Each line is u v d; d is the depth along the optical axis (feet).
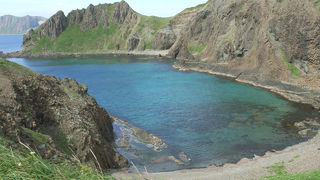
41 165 26.89
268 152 141.59
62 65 523.29
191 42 564.30
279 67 313.53
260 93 275.80
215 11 532.32
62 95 147.95
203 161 134.21
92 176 32.24
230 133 170.09
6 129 82.84
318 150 131.95
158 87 313.53
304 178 81.61
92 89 310.86
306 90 266.57
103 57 655.35
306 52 292.81
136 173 118.62
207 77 372.58
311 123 183.62
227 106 230.07
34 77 136.77
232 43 410.52
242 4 464.24
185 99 256.32
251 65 360.07
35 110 122.52
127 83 341.82
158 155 142.10
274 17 337.93
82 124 128.47
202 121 193.57
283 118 197.47
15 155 26.94
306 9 299.79
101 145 127.54
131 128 183.01
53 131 119.65
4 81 118.11
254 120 193.67
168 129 179.93
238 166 125.70
